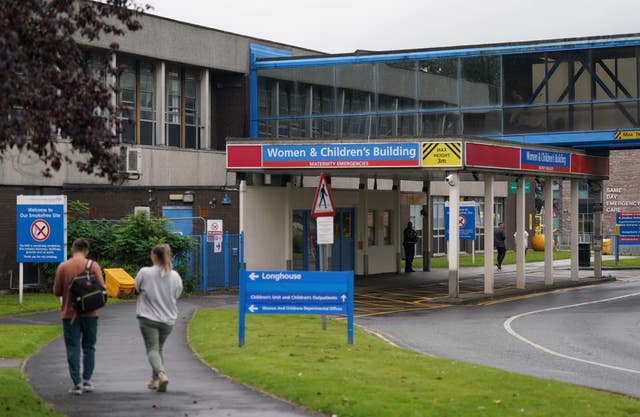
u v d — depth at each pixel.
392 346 17.17
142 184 34.38
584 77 34.69
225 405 11.39
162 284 12.40
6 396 11.49
